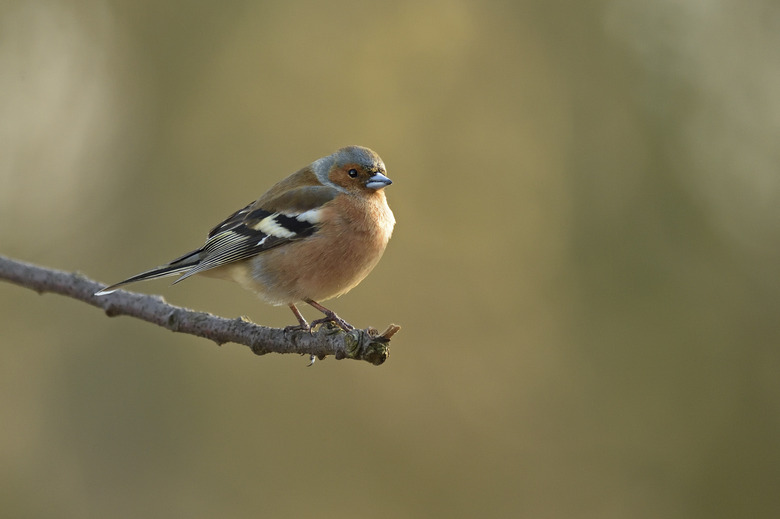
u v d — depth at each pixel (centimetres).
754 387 1268
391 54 1463
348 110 1454
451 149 1441
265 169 1441
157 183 1451
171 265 811
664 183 1368
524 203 1409
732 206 1353
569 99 1422
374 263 837
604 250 1356
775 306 1291
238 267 825
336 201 819
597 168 1397
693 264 1334
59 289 673
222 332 638
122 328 1330
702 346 1288
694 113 1397
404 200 1424
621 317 1321
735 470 1235
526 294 1364
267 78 1459
